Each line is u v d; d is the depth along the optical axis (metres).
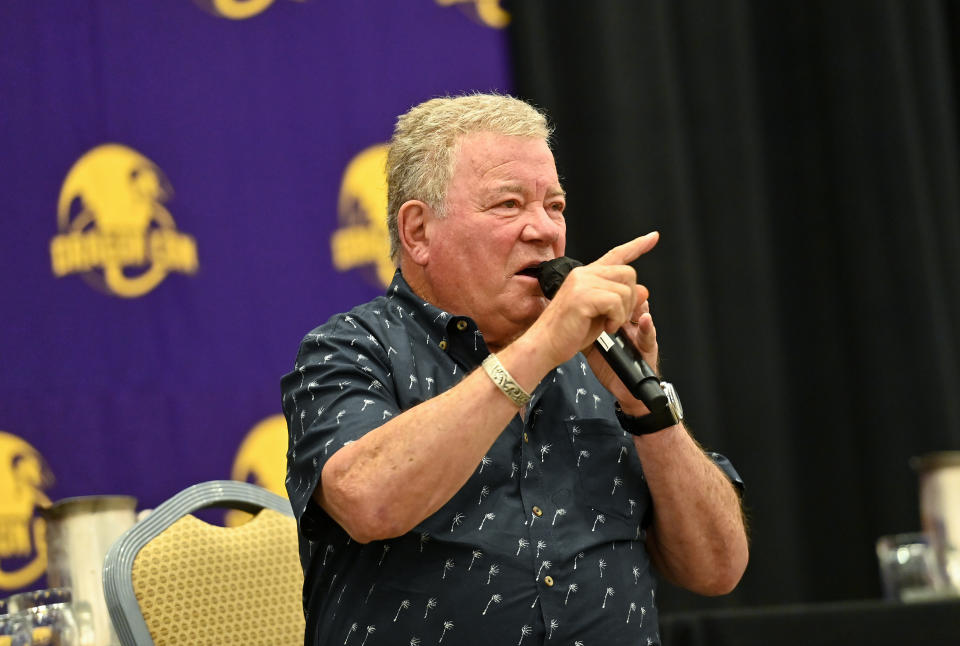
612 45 11.12
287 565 6.01
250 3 9.97
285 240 9.80
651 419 5.08
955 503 7.75
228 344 9.51
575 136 11.06
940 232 11.65
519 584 4.84
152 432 9.17
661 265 10.95
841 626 6.48
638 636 5.05
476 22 10.79
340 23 10.28
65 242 9.12
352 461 4.62
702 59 11.67
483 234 5.29
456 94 10.62
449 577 4.82
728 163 11.58
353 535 4.63
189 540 5.75
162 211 9.43
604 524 5.15
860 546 11.55
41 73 9.23
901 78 11.70
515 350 4.66
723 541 5.40
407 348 5.26
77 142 9.25
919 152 11.67
